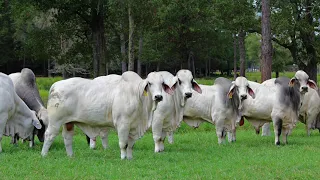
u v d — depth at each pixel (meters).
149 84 8.70
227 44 43.66
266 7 18.67
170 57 39.31
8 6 25.48
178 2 28.12
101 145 11.31
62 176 7.30
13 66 51.28
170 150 10.45
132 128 8.88
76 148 10.70
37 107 11.21
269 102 11.60
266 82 12.85
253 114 11.85
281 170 7.98
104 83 8.96
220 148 10.67
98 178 7.27
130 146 9.01
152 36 33.75
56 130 8.92
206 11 28.12
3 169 7.76
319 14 25.80
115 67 44.50
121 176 7.43
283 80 11.66
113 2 20.20
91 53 25.89
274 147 11.01
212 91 11.61
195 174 7.64
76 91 8.84
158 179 7.25
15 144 11.20
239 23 24.20
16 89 11.28
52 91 8.87
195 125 11.91
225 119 11.48
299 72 11.60
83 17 23.27
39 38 25.25
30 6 23.25
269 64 18.75
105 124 8.97
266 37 18.72
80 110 8.83
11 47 45.62
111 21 25.66
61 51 26.31
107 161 8.64
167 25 31.02
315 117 13.89
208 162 8.77
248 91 11.30
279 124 11.48
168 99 9.95
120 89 8.80
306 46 27.11
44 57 26.12
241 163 8.67
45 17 26.06
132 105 8.70
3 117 9.69
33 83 11.53
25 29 38.69
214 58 58.88
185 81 9.99
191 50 37.56
